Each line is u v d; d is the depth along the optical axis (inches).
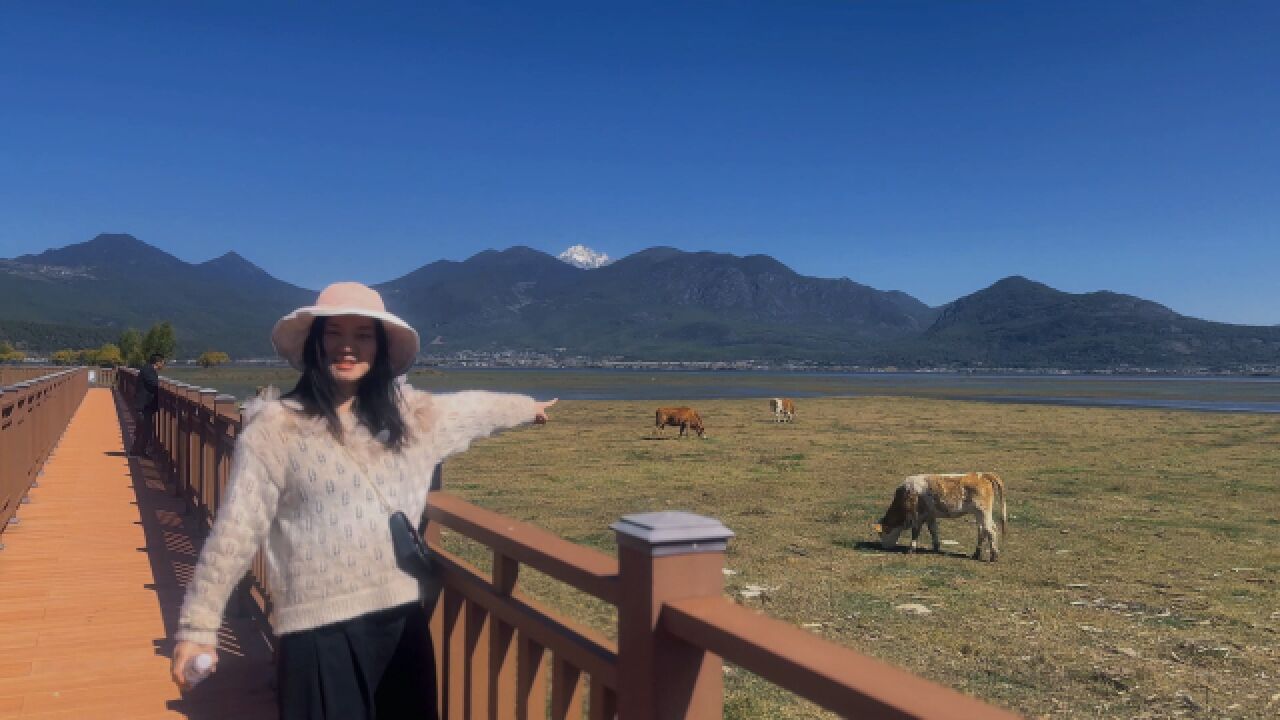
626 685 71.8
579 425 1280.8
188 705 158.4
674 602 68.7
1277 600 326.6
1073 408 1987.0
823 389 3587.6
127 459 528.7
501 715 99.7
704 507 535.5
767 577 355.6
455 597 113.4
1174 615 305.1
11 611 218.1
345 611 89.4
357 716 90.7
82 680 171.6
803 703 216.2
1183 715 213.2
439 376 5580.7
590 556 83.6
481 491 600.1
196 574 87.4
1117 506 556.7
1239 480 685.3
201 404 279.4
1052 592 336.8
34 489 407.2
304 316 91.0
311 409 91.0
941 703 46.5
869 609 308.2
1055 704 218.8
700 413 1642.5
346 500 89.6
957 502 403.5
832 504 551.2
